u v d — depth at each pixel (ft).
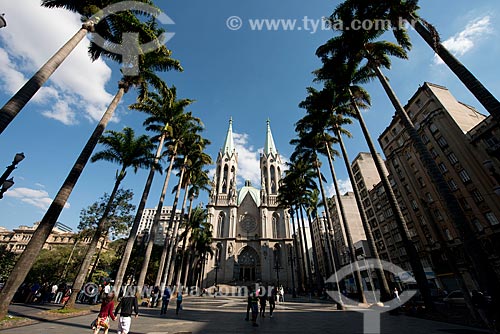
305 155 104.22
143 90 66.54
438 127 106.63
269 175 252.01
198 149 114.11
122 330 23.67
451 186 102.17
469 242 35.35
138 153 82.79
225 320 43.75
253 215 235.40
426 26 45.09
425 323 35.76
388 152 146.20
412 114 123.44
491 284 31.96
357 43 62.44
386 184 56.95
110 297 26.35
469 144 94.89
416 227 124.26
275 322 40.78
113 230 113.29
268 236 213.87
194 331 32.32
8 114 32.83
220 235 214.90
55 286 72.95
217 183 246.47
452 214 38.22
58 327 33.71
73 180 45.06
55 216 41.60
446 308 60.13
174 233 122.52
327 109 82.94
